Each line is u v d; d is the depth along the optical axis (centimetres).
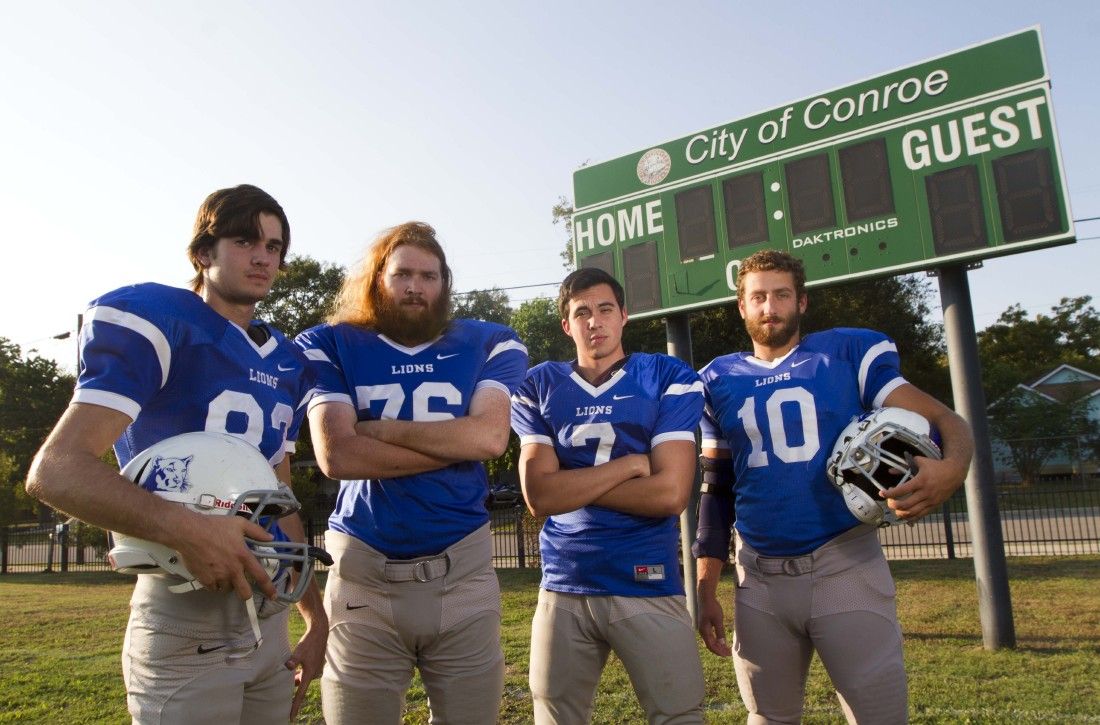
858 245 625
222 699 190
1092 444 2891
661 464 270
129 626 195
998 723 404
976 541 586
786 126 669
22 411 2873
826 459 270
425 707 465
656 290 727
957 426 256
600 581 266
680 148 725
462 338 272
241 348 211
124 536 181
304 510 1471
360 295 271
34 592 1252
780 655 271
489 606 252
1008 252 562
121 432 182
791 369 287
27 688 540
